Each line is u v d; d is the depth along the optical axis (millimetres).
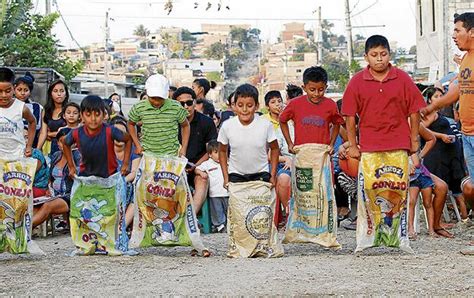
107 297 6539
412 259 7973
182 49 107312
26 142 9984
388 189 8250
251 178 8562
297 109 8836
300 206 8789
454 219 12062
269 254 8469
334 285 6773
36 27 27688
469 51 8328
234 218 8508
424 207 10562
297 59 92375
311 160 8711
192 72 77875
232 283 6938
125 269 7793
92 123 8555
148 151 8789
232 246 8570
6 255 8953
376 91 8188
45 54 27359
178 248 9484
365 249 8578
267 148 8711
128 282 7125
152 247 9461
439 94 11391
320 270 7449
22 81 10875
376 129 8242
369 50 8180
